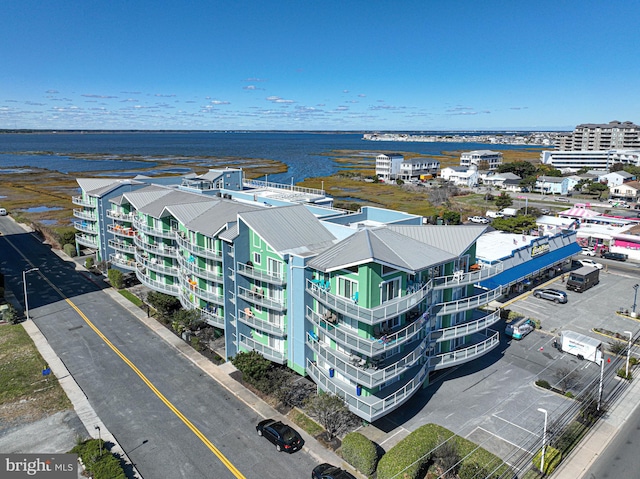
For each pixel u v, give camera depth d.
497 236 79.12
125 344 54.25
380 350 35.94
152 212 61.62
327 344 41.81
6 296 69.19
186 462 35.12
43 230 106.50
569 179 182.62
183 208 55.75
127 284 73.62
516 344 54.84
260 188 79.88
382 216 53.66
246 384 45.97
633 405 43.03
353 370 37.53
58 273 79.75
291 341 44.16
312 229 46.84
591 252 92.94
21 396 43.69
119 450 36.34
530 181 188.12
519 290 72.06
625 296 70.75
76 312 63.47
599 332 58.09
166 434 38.41
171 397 43.78
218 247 50.75
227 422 40.09
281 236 44.38
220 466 34.75
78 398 43.44
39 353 51.97
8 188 185.50
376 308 36.34
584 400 43.41
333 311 40.00
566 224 100.81
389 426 39.44
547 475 33.91
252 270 45.81
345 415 39.12
